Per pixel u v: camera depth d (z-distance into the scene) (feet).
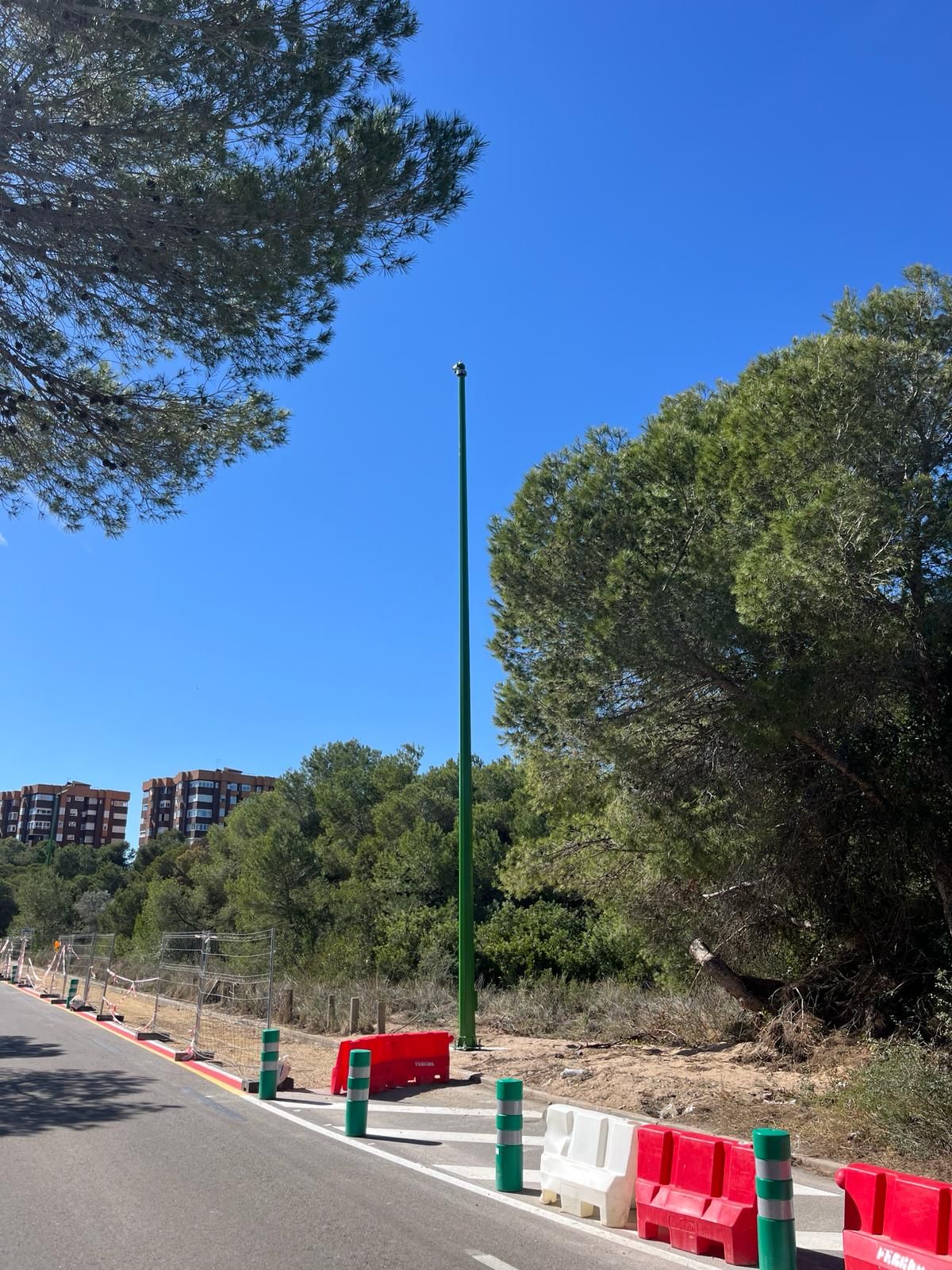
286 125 26.37
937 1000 37.32
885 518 32.14
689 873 41.63
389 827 125.18
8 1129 28.02
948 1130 25.14
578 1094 34.24
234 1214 19.42
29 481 33.91
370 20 25.55
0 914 221.46
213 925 127.85
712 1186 17.95
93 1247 17.30
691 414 44.06
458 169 28.07
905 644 33.94
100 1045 49.16
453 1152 26.09
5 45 24.11
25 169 25.62
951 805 37.73
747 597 31.99
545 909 77.82
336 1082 35.17
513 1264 16.83
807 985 43.42
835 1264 17.85
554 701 41.09
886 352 35.73
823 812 40.57
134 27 23.62
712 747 39.63
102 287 28.48
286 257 27.40
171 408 32.65
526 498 41.78
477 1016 55.98
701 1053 41.93
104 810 457.27
